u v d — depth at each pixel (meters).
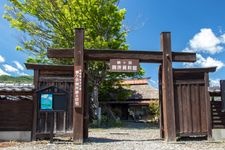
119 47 24.58
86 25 24.50
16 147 10.94
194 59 13.16
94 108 25.91
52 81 12.82
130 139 14.05
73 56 12.86
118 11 24.91
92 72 25.12
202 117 12.95
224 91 12.95
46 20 26.19
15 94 12.78
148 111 37.38
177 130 12.83
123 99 32.06
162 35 13.22
